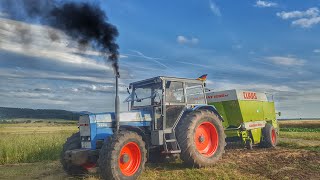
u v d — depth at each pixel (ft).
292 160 30.73
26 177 26.00
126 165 23.08
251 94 40.70
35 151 36.94
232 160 30.66
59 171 28.45
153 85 27.99
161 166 28.35
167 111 27.20
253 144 40.93
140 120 26.20
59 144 39.29
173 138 26.99
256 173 25.04
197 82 29.84
